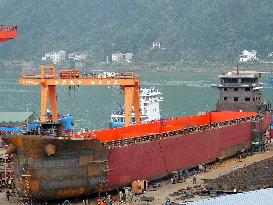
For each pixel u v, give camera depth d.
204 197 117.38
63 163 115.00
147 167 134.62
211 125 165.38
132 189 125.81
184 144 148.38
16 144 114.19
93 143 118.06
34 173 113.44
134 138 133.62
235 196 98.06
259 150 181.25
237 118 182.50
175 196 120.62
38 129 117.38
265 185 124.44
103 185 121.25
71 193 116.81
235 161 163.62
